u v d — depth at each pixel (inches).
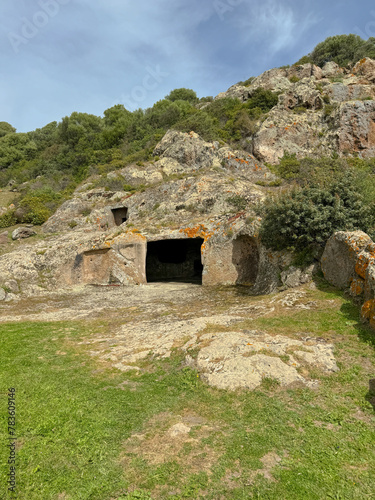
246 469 146.1
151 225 756.6
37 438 170.4
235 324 317.7
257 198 741.9
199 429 177.2
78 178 1401.3
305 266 426.0
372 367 222.8
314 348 246.4
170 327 346.6
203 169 1009.5
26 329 383.9
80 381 239.5
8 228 978.7
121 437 172.6
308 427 173.3
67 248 728.3
